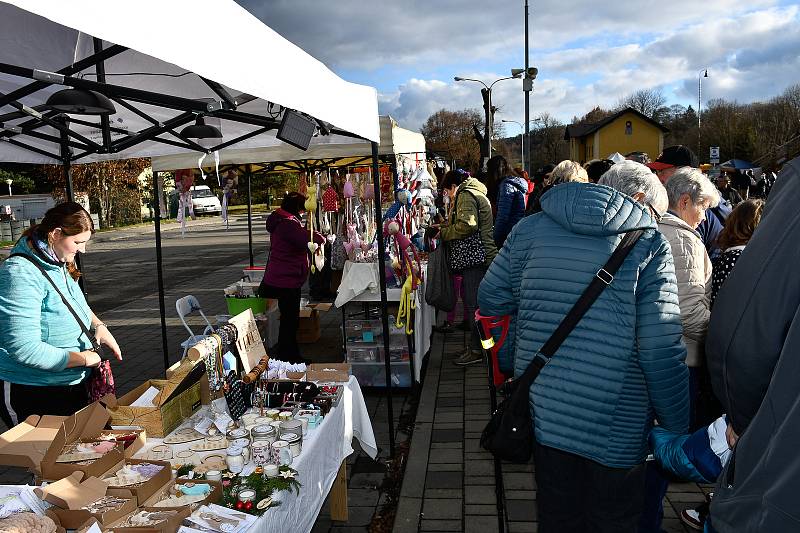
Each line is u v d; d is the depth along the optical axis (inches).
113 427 103.0
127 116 178.4
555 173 152.4
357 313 211.0
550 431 83.7
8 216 946.1
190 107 110.8
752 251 52.8
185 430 104.5
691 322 100.0
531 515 131.0
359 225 269.3
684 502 135.7
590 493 84.4
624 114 2300.7
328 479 110.1
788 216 50.1
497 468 112.2
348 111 133.6
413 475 150.6
